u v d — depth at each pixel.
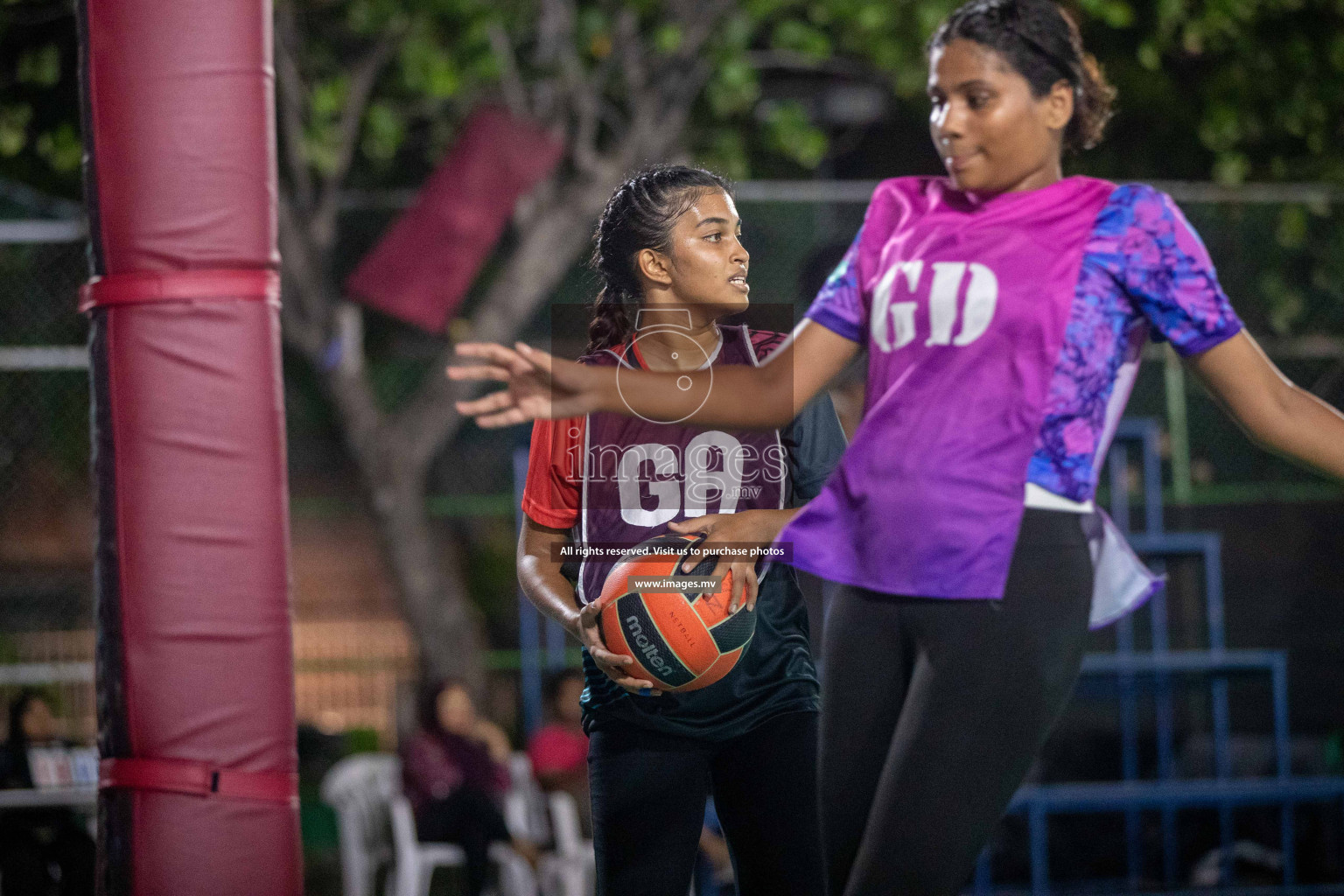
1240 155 11.91
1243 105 11.84
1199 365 2.99
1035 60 2.92
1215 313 2.93
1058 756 11.01
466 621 11.19
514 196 10.70
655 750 3.25
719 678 3.13
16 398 11.12
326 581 13.51
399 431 11.10
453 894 9.26
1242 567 11.42
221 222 3.61
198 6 3.61
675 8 11.10
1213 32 11.27
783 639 3.30
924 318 3.01
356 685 11.12
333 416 11.02
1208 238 10.97
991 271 2.96
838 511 3.14
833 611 3.26
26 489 11.55
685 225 3.27
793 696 3.26
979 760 2.95
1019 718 2.95
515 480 10.77
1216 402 3.06
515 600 14.13
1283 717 9.04
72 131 10.95
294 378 12.82
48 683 9.52
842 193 10.12
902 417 3.03
